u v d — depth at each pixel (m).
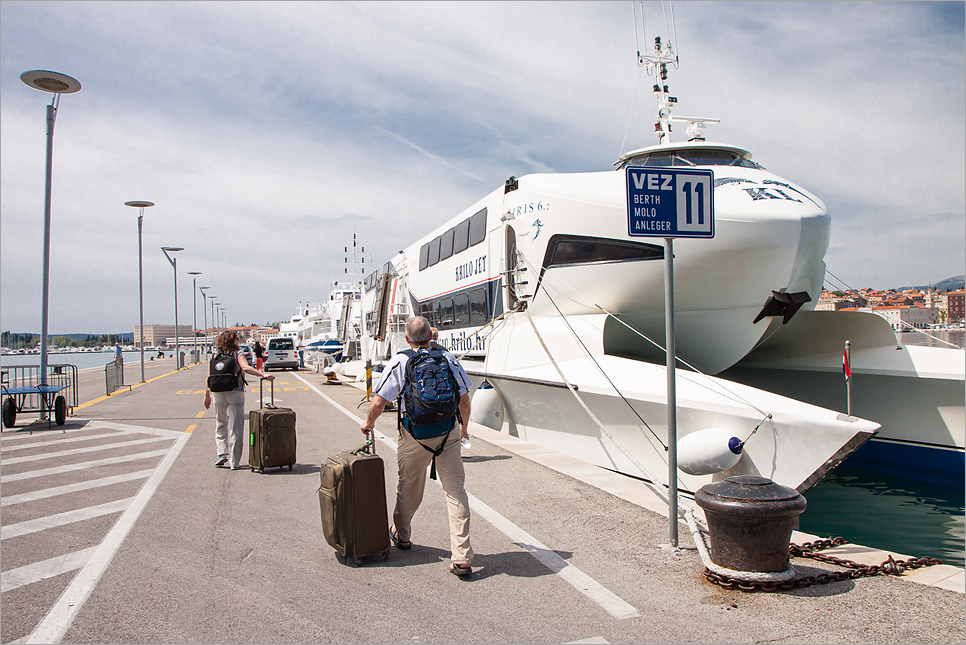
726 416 6.71
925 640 3.51
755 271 8.34
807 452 6.16
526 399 10.05
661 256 8.67
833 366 10.23
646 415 7.61
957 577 4.38
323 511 4.86
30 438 10.70
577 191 9.67
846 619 3.78
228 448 8.45
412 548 5.11
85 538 5.34
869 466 9.89
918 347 9.45
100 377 30.78
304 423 12.85
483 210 12.49
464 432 4.72
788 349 11.12
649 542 5.24
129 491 6.97
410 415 4.44
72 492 6.92
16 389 12.00
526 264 10.48
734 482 4.44
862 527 7.47
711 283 8.59
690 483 7.21
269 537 5.39
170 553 4.98
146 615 3.86
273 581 4.41
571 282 9.69
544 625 3.75
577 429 8.90
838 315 10.21
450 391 4.45
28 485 7.25
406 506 4.88
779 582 4.18
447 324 14.85
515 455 8.83
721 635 3.61
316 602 4.07
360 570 4.62
